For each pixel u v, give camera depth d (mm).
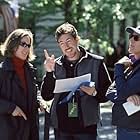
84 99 6602
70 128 6656
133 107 5938
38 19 22469
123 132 6102
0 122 6617
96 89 6652
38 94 7023
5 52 6707
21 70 6719
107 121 15500
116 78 6066
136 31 6023
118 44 28688
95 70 6652
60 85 6648
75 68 6676
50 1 21281
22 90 6676
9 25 17766
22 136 6672
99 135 12969
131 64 6102
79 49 6789
